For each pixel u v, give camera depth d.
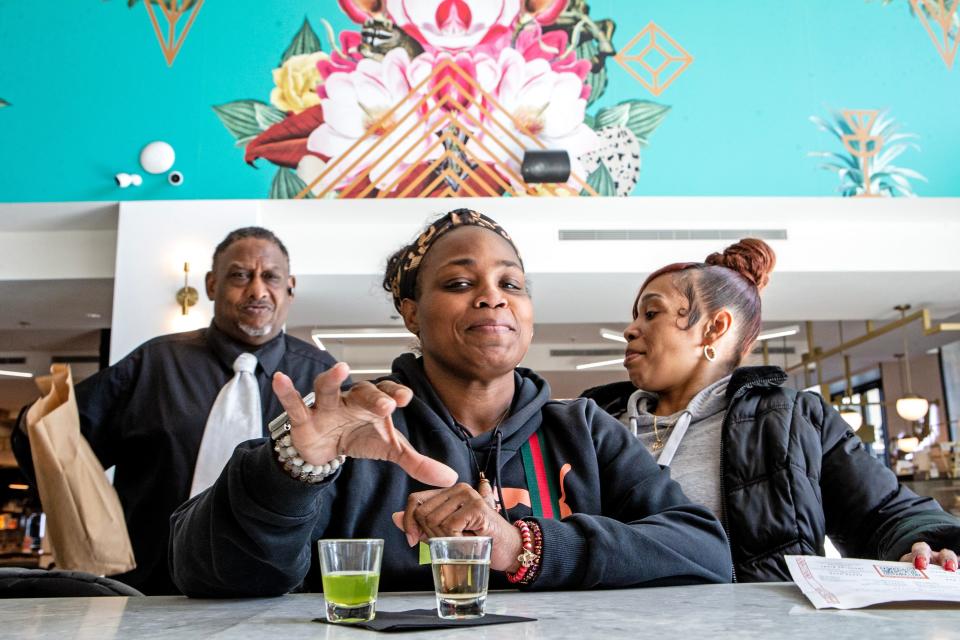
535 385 1.42
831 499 1.75
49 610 0.89
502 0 6.21
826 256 6.36
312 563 1.23
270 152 5.97
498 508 1.26
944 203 6.05
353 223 6.25
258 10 6.16
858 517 1.69
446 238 1.37
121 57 6.07
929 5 6.32
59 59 6.06
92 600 1.01
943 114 6.18
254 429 2.30
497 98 6.09
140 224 5.88
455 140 6.00
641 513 1.31
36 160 5.93
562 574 1.04
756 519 1.70
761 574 1.67
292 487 0.93
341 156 5.95
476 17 6.19
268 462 0.92
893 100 6.18
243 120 6.01
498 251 1.36
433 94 6.07
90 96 6.01
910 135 6.13
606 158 6.02
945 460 7.79
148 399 2.34
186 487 2.21
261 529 0.95
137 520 2.23
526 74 6.12
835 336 10.06
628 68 6.16
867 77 6.19
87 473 1.98
